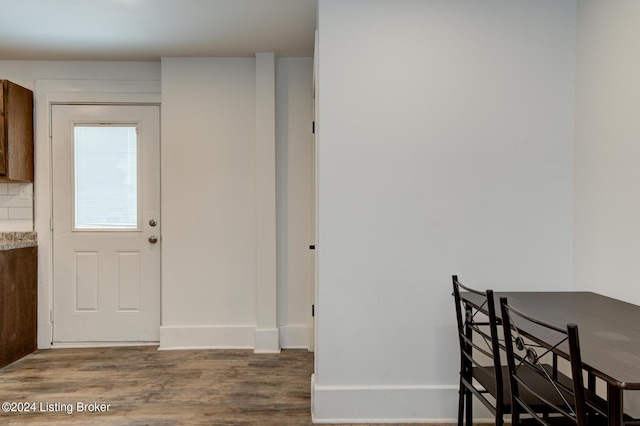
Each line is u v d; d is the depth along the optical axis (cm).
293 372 267
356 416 206
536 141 210
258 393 236
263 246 309
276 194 315
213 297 317
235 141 317
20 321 296
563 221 210
